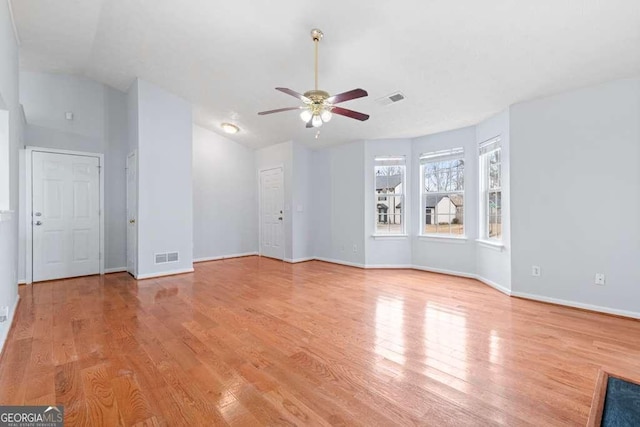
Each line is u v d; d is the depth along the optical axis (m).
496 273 4.25
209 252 6.46
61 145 4.79
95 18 3.38
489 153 4.50
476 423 1.61
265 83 4.33
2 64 2.54
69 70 4.67
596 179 3.26
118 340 2.59
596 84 3.23
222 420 1.63
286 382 1.99
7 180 2.77
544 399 1.81
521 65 3.12
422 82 3.71
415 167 5.52
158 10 3.21
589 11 2.41
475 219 4.79
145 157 4.74
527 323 2.97
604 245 3.22
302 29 3.12
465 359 2.28
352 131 5.37
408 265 5.63
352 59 3.47
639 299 3.05
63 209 4.75
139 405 1.75
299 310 3.36
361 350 2.43
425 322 3.01
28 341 2.56
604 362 2.23
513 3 2.46
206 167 6.39
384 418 1.65
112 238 5.23
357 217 5.83
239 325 2.93
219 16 3.17
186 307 3.45
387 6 2.69
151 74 4.53
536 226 3.66
